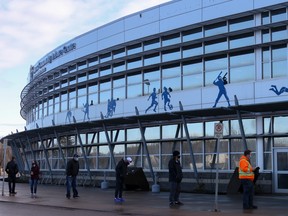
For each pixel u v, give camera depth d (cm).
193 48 2572
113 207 1588
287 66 2183
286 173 2108
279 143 2166
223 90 2369
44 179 3516
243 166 1465
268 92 2203
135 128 2861
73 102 3434
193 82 2544
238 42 2378
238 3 2350
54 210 1548
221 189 2258
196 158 2492
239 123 2125
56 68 3622
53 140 3716
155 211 1453
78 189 2586
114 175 2853
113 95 3039
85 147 3250
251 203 1466
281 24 2189
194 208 1515
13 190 2238
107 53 3128
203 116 2403
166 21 2688
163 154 2661
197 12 2531
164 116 2409
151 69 2778
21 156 4322
